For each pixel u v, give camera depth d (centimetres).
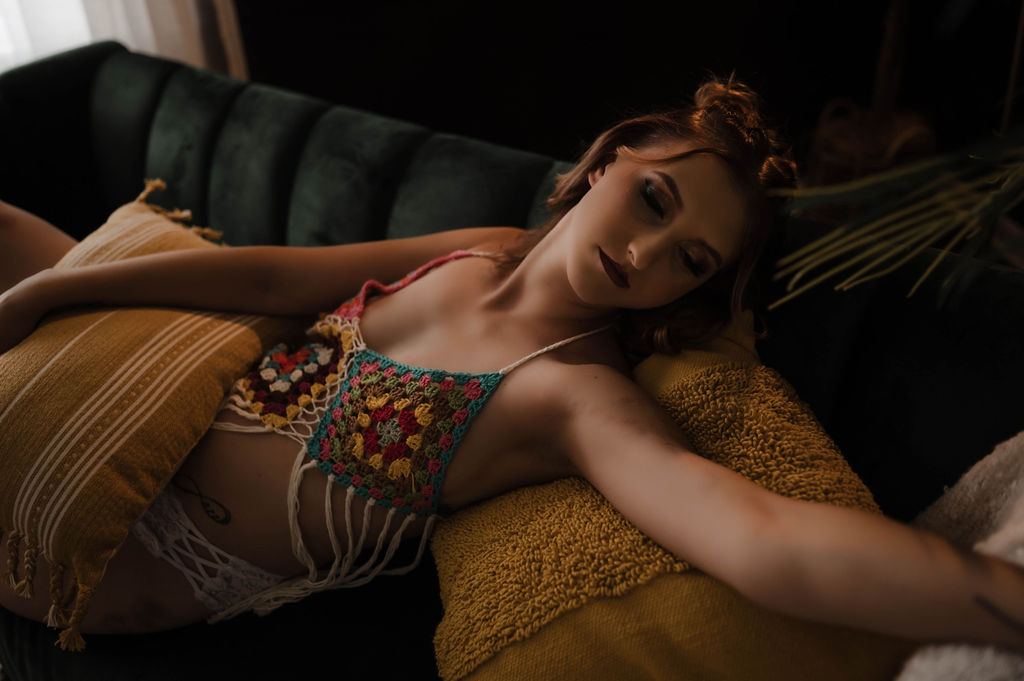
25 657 108
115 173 195
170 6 222
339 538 98
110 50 198
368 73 255
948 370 94
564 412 88
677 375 93
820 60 263
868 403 102
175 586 102
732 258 96
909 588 63
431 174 151
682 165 90
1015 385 89
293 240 171
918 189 49
